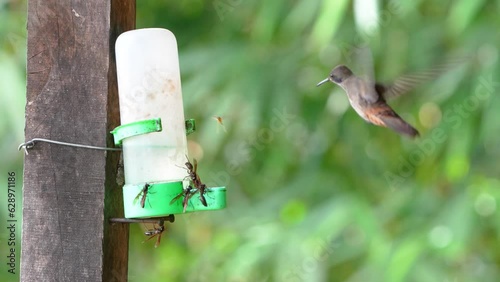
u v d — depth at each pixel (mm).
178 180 6594
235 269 9914
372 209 10688
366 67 7719
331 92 11688
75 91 6512
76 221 6461
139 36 6590
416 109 11602
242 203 12078
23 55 10156
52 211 6480
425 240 9625
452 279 9875
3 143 10219
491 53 10461
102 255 6438
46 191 6488
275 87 11344
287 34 11758
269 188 12359
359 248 10344
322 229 9836
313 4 10133
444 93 10508
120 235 6691
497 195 9961
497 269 10484
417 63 11164
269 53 11656
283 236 10086
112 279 6609
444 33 11273
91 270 6438
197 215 12031
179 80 6793
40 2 6531
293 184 11680
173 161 6594
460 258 10203
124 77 6559
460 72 10422
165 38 6684
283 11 11477
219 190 6371
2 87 9438
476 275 10336
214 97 11391
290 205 11109
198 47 11828
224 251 10586
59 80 6520
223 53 11406
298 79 11594
